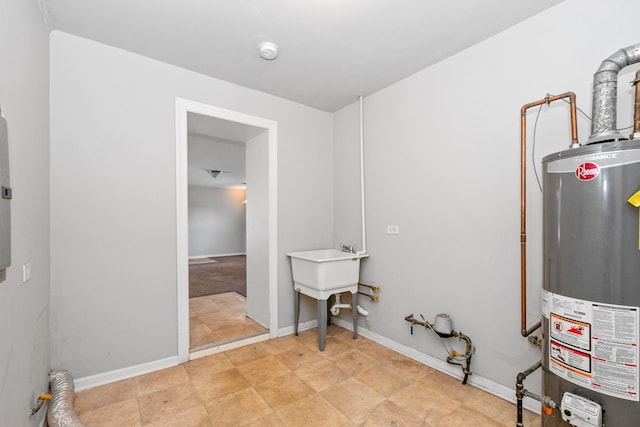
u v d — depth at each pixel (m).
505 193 1.90
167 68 2.31
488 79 1.99
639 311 1.07
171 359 2.30
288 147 3.01
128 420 1.68
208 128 2.88
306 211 3.14
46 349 1.75
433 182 2.32
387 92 2.71
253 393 1.95
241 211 10.73
